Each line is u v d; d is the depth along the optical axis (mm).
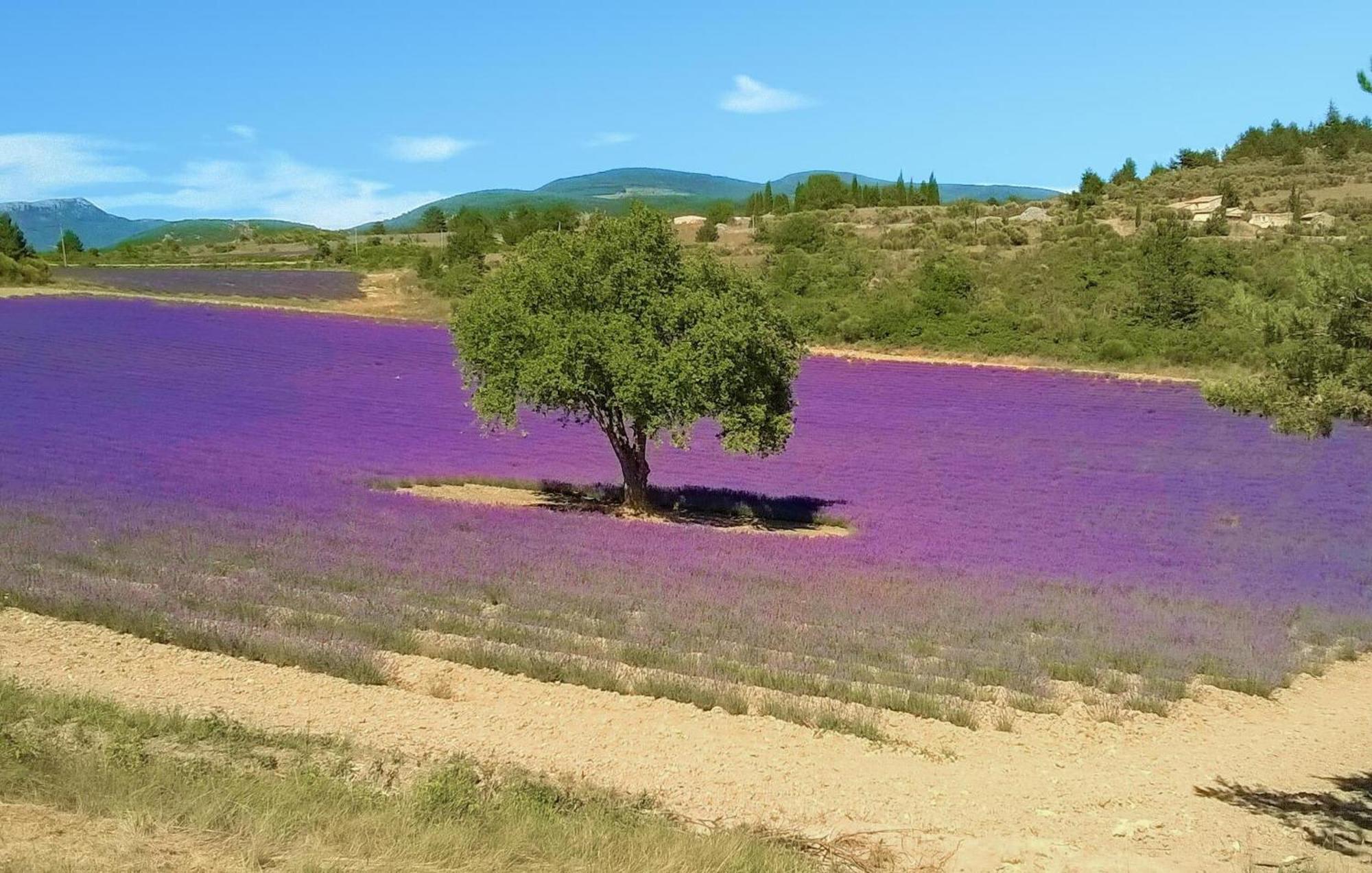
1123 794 11977
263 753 10469
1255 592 23719
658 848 8336
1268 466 43938
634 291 29781
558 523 26234
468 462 38250
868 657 16312
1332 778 13023
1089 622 19328
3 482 25219
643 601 18469
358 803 8742
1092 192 124750
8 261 80000
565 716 13133
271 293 87312
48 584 16188
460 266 96000
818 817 10625
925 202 142750
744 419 29828
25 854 6531
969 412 55406
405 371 59469
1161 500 36500
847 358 70625
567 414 32094
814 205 143250
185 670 13570
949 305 75125
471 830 8188
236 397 47656
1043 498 36438
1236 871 9617
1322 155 138375
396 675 14094
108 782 8219
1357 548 29750
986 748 13266
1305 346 8992
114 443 33375
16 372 48062
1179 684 16141
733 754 12305
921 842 9938
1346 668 19094
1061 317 74250
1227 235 89062
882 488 38062
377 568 19141
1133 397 59375
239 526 21750
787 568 22328
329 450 37406
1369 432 52844
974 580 22609
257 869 6824
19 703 10875
